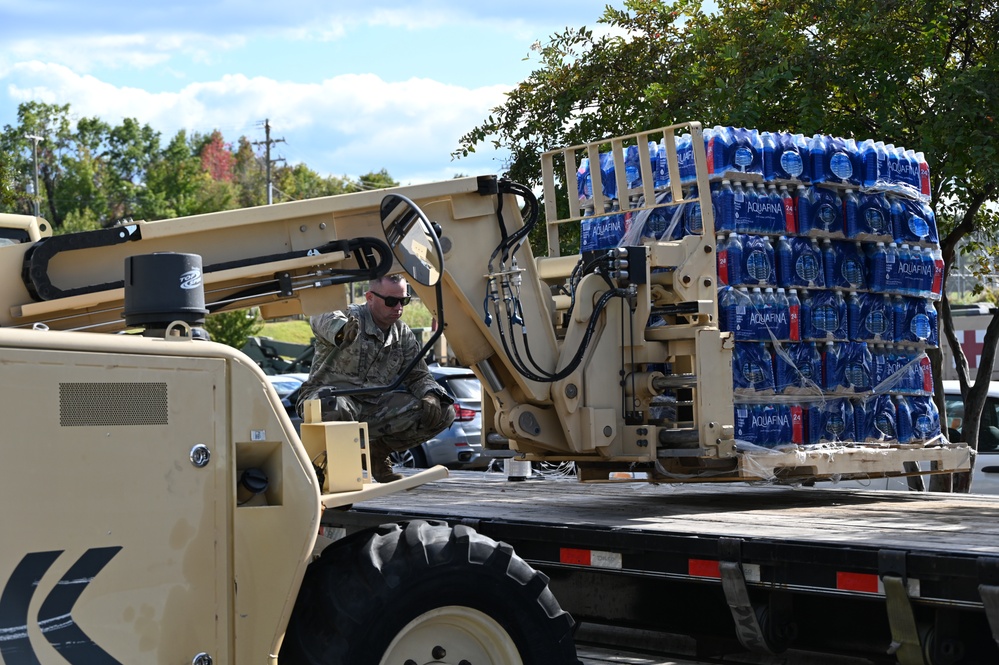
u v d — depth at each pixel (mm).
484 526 5691
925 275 7453
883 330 7281
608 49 11680
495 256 6070
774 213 6781
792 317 6805
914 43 10422
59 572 3246
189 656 3469
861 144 7215
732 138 6664
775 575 4723
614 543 5180
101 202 92875
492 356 6316
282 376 15750
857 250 7199
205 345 3570
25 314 4254
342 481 4059
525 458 6758
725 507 6379
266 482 3680
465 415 14656
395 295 6449
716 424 6281
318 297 5047
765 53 10578
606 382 6430
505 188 6059
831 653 5000
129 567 3365
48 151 94750
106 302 4395
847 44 10531
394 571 3893
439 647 4043
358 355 6484
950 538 4754
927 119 9711
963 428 10336
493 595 4082
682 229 6867
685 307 6371
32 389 3232
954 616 4391
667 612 5426
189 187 97875
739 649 5375
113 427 3363
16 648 3156
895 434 7320
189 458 3498
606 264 6348
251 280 4867
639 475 7523
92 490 3312
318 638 3793
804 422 6910
